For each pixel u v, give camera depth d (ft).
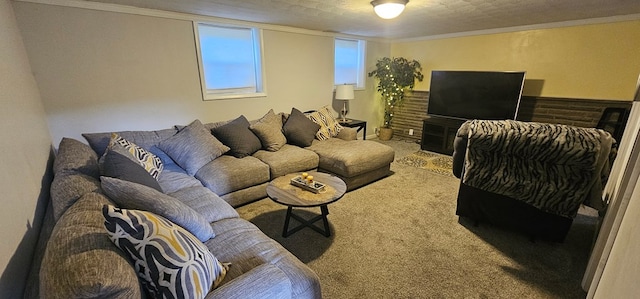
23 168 4.72
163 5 9.05
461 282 5.85
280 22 12.17
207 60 11.49
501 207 7.27
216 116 11.98
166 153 9.27
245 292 3.42
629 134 6.63
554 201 6.38
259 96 13.08
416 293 5.57
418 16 10.90
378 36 16.96
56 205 4.43
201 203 6.43
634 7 9.48
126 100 9.64
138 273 3.11
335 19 11.44
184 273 3.18
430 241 7.24
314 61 14.84
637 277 2.38
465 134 7.43
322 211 7.37
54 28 8.02
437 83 15.55
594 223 8.03
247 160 9.61
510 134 6.28
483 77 13.83
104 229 3.43
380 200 9.54
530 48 13.29
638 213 3.06
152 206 4.11
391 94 17.60
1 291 3.04
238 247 4.93
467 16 10.93
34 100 7.15
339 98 15.20
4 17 5.99
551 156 6.00
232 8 9.49
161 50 10.03
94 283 2.43
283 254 4.83
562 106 12.84
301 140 11.68
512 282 5.84
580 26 11.84
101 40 8.81
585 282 5.50
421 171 12.37
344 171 10.00
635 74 11.07
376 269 6.22
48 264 2.78
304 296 4.34
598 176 5.80
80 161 5.93
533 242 7.16
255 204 9.23
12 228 3.67
